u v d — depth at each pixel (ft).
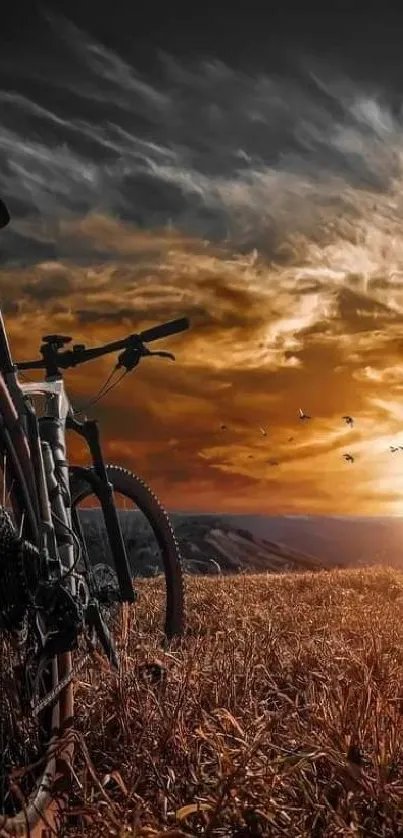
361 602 25.58
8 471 10.39
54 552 11.00
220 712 11.22
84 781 9.52
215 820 8.74
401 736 10.47
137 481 17.70
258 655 15.16
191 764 10.18
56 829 8.94
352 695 12.03
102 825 8.58
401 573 33.81
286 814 8.90
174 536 18.31
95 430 15.62
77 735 9.58
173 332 15.21
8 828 8.20
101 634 12.62
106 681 12.19
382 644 16.17
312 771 10.03
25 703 9.71
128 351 15.28
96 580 14.70
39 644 9.90
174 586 18.28
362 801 9.32
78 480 15.44
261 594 27.12
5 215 9.68
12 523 9.80
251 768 9.65
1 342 11.10
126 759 10.53
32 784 9.41
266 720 11.22
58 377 14.97
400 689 13.01
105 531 15.47
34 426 11.22
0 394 10.27
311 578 31.99
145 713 11.18
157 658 14.24
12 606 9.33
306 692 13.26
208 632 18.10
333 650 15.64
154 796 9.59
